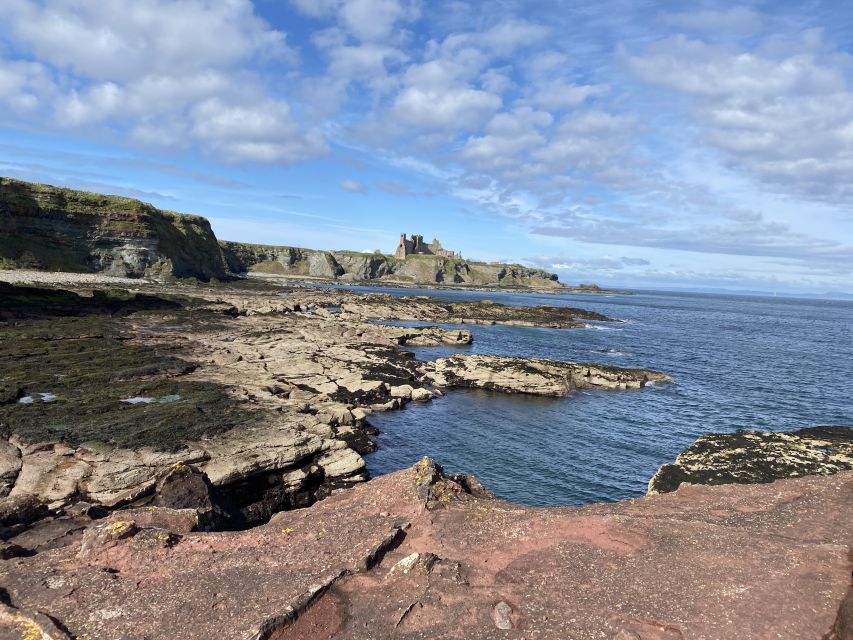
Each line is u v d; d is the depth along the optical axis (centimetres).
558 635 693
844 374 6203
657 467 2942
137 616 770
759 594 725
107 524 1012
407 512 1077
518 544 928
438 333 7450
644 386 5066
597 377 4978
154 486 2005
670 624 695
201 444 2380
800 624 667
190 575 876
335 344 5709
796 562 785
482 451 3131
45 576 889
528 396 4512
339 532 1005
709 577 779
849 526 904
